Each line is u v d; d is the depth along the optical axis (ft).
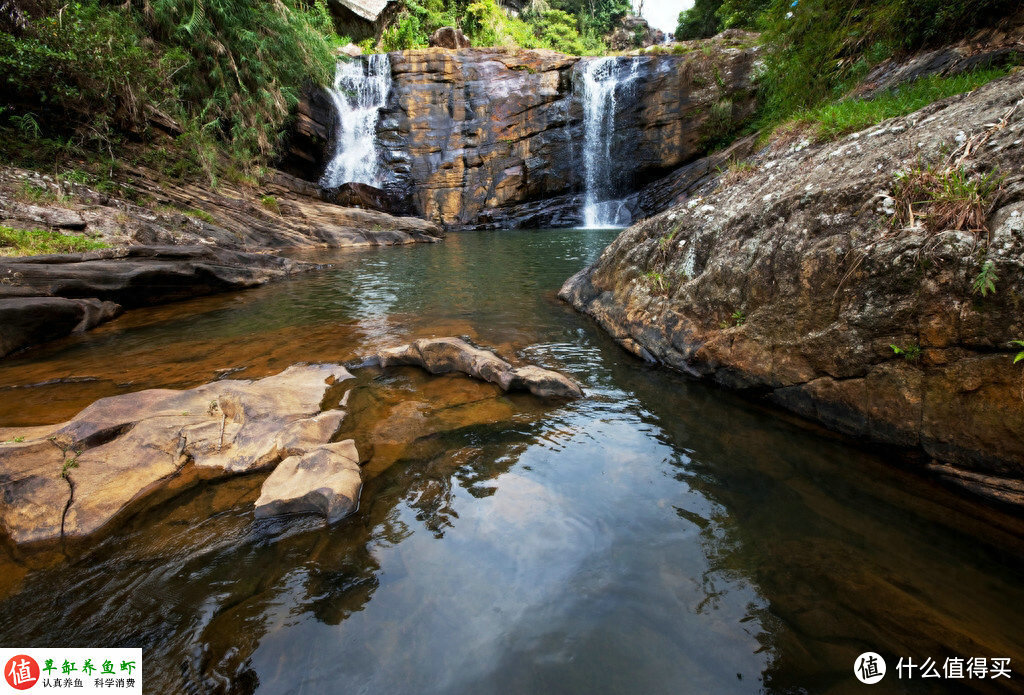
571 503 7.35
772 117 32.19
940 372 7.59
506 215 65.77
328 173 64.54
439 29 75.20
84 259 22.56
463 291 24.11
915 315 7.95
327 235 44.06
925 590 5.49
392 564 6.19
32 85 31.96
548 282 26.04
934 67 20.67
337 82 64.90
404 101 66.80
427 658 4.91
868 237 8.98
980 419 7.09
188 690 4.61
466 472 8.25
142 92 37.40
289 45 53.57
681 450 8.79
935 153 9.23
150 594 5.77
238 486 7.93
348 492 7.27
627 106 63.52
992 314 7.04
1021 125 8.29
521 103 66.23
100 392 11.79
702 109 60.44
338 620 5.35
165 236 30.89
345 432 9.64
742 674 4.64
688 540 6.49
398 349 13.67
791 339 9.99
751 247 11.41
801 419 9.81
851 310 8.91
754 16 52.75
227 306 22.40
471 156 66.85
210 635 5.19
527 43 102.58
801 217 10.66
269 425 9.53
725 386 11.48
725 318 11.73
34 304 16.48
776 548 6.27
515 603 5.56
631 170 64.75
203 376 12.97
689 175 59.00
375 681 4.69
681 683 4.59
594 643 5.03
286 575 6.04
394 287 25.62
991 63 17.26
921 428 7.79
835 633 5.00
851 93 24.94
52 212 26.68
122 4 40.65
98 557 6.39
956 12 21.04
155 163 37.88
